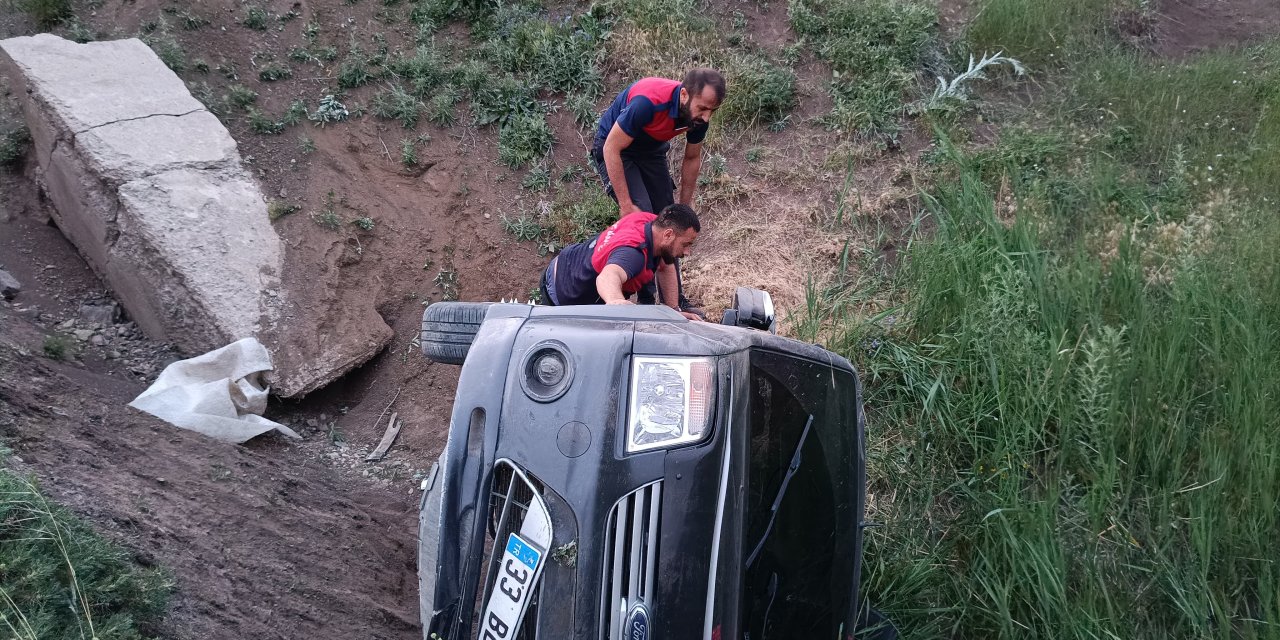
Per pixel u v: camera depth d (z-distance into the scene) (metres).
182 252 5.02
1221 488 3.80
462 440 2.55
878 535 4.17
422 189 6.14
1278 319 4.57
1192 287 4.65
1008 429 4.33
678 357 2.62
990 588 3.79
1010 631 3.53
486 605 2.44
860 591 3.91
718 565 2.40
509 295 5.82
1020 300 4.82
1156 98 6.52
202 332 5.02
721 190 6.20
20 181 5.77
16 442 3.47
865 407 4.79
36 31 6.60
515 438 2.51
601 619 2.31
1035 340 4.52
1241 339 4.34
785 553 2.81
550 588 2.35
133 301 5.20
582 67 6.75
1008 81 6.89
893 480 4.45
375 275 5.61
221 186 5.42
